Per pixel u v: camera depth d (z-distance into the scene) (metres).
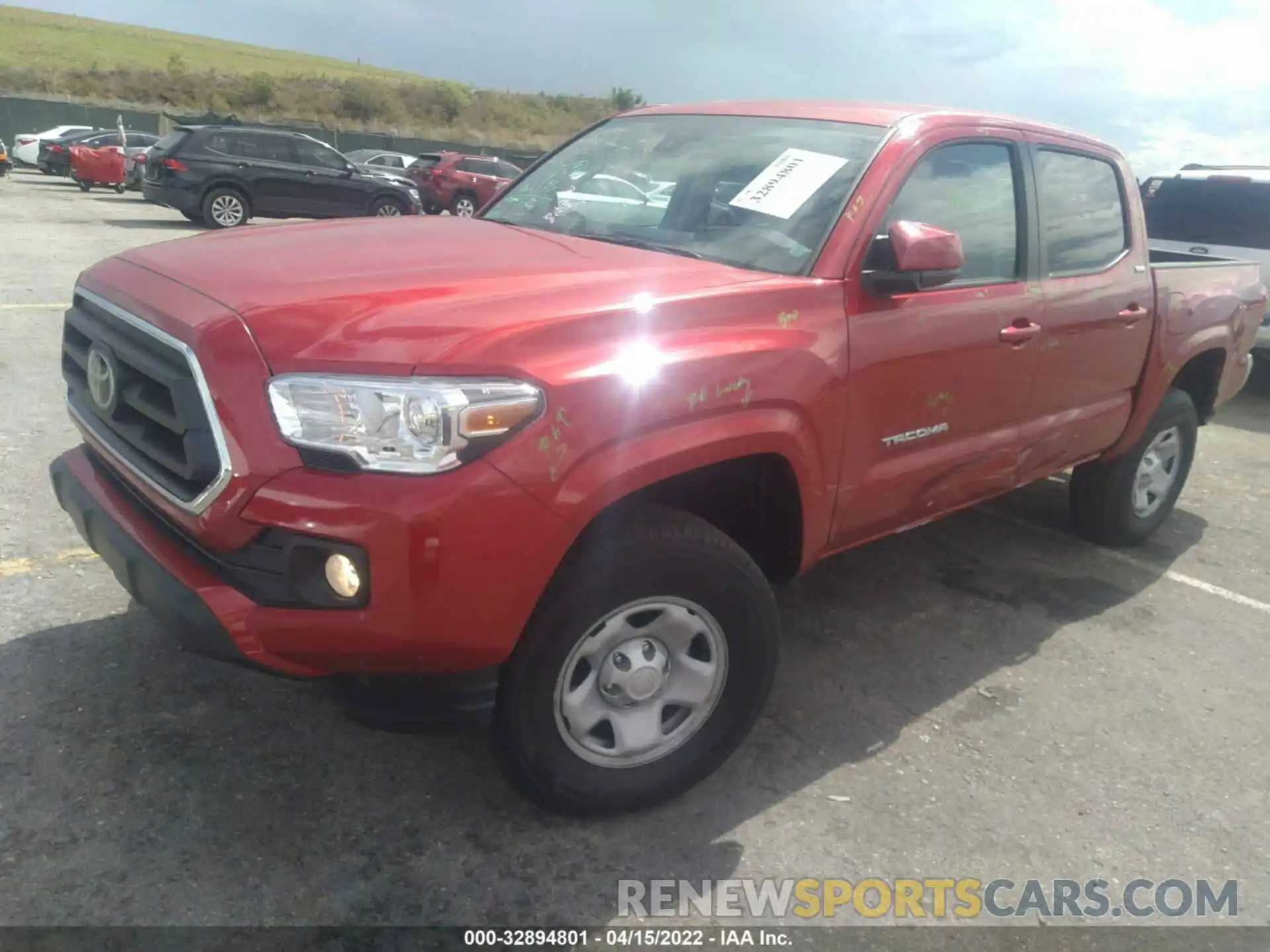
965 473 3.57
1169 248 8.95
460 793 2.84
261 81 53.53
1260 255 8.34
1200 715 3.60
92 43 64.62
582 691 2.60
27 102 35.34
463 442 2.15
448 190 23.47
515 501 2.22
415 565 2.14
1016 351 3.58
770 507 2.99
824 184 3.15
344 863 2.54
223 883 2.43
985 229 3.53
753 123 3.62
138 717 3.03
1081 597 4.50
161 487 2.41
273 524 2.17
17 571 3.83
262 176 17.06
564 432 2.28
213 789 2.76
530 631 2.42
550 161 4.07
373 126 54.53
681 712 2.83
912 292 3.01
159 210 20.06
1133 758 3.30
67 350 3.09
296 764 2.89
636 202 3.46
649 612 2.66
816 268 2.94
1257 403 8.95
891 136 3.27
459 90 63.91
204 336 2.25
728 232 3.15
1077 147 4.07
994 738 3.35
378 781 2.85
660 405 2.44
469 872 2.55
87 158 23.31
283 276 2.55
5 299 8.65
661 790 2.80
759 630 2.83
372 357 2.18
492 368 2.21
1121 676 3.83
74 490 2.80
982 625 4.16
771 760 3.12
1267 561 5.13
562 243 3.17
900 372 3.11
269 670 2.29
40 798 2.66
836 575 4.54
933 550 4.91
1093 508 4.90
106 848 2.51
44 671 3.21
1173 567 4.95
